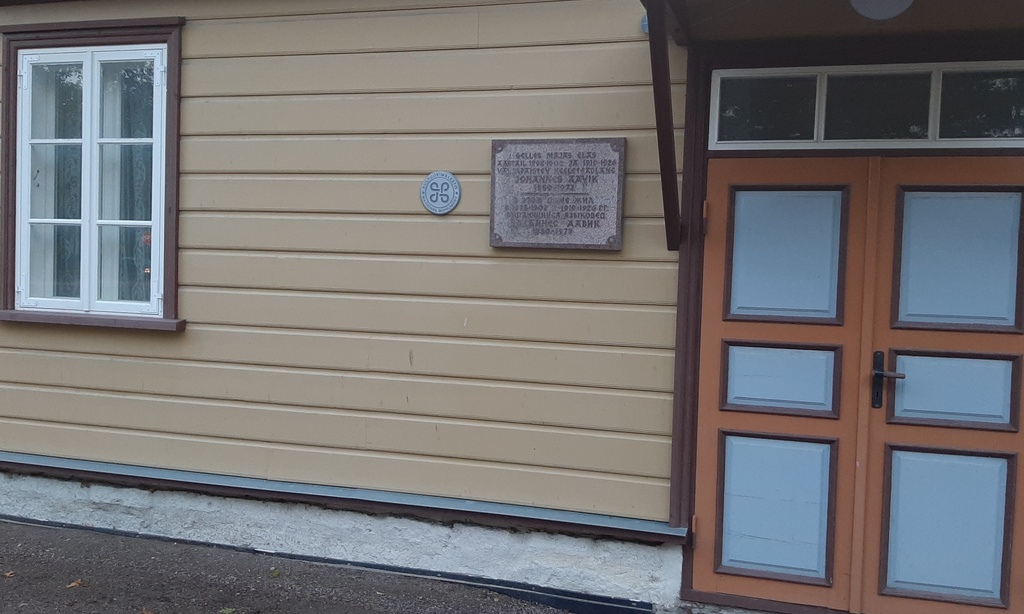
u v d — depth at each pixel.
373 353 4.24
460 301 4.11
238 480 4.41
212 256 4.43
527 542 4.06
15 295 4.75
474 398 4.11
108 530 4.67
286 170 4.31
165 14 4.46
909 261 3.60
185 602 3.96
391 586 4.14
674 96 3.81
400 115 4.16
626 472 3.92
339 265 4.26
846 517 3.69
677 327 3.82
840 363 3.67
